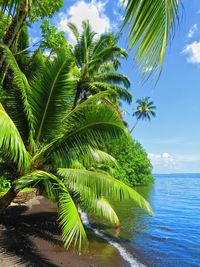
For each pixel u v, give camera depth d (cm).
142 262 888
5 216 1239
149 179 5091
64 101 935
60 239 1002
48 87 904
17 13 289
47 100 920
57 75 889
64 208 686
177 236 1327
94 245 1011
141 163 4831
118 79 2236
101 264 819
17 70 835
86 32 2122
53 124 948
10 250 803
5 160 884
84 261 825
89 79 2034
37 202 1808
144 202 879
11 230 1022
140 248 1052
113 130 890
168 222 1709
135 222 1598
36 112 924
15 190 902
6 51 689
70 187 831
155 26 198
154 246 1105
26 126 950
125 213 1897
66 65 882
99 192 812
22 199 1680
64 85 912
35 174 773
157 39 198
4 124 643
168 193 4194
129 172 4431
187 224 1692
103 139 914
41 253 832
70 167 950
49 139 956
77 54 2122
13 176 926
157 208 2488
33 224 1160
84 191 818
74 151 935
